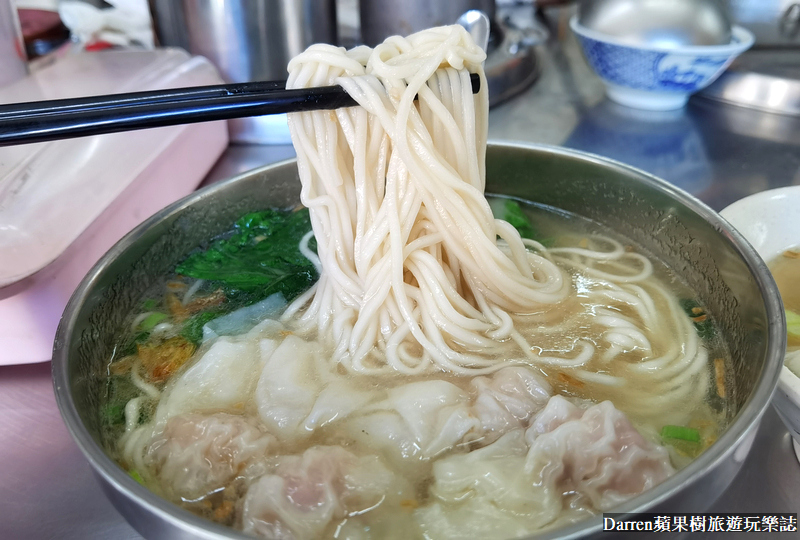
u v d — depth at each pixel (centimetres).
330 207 21
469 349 22
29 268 19
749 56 43
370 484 17
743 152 35
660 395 20
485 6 40
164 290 24
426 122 21
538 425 18
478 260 22
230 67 34
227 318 23
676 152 35
